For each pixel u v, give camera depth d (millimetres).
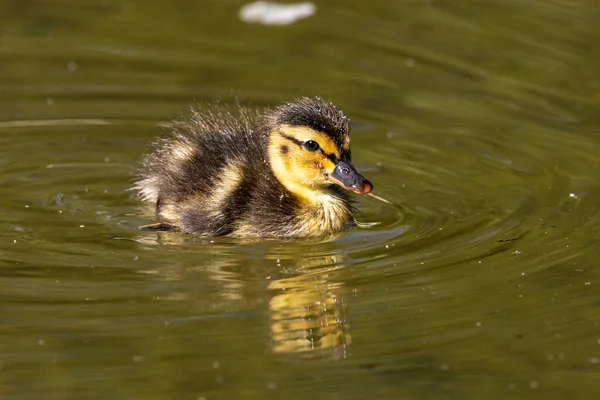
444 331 10625
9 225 13047
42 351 10156
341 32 20031
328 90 17781
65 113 16688
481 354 10250
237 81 18031
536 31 19938
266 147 13945
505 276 11742
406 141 16047
